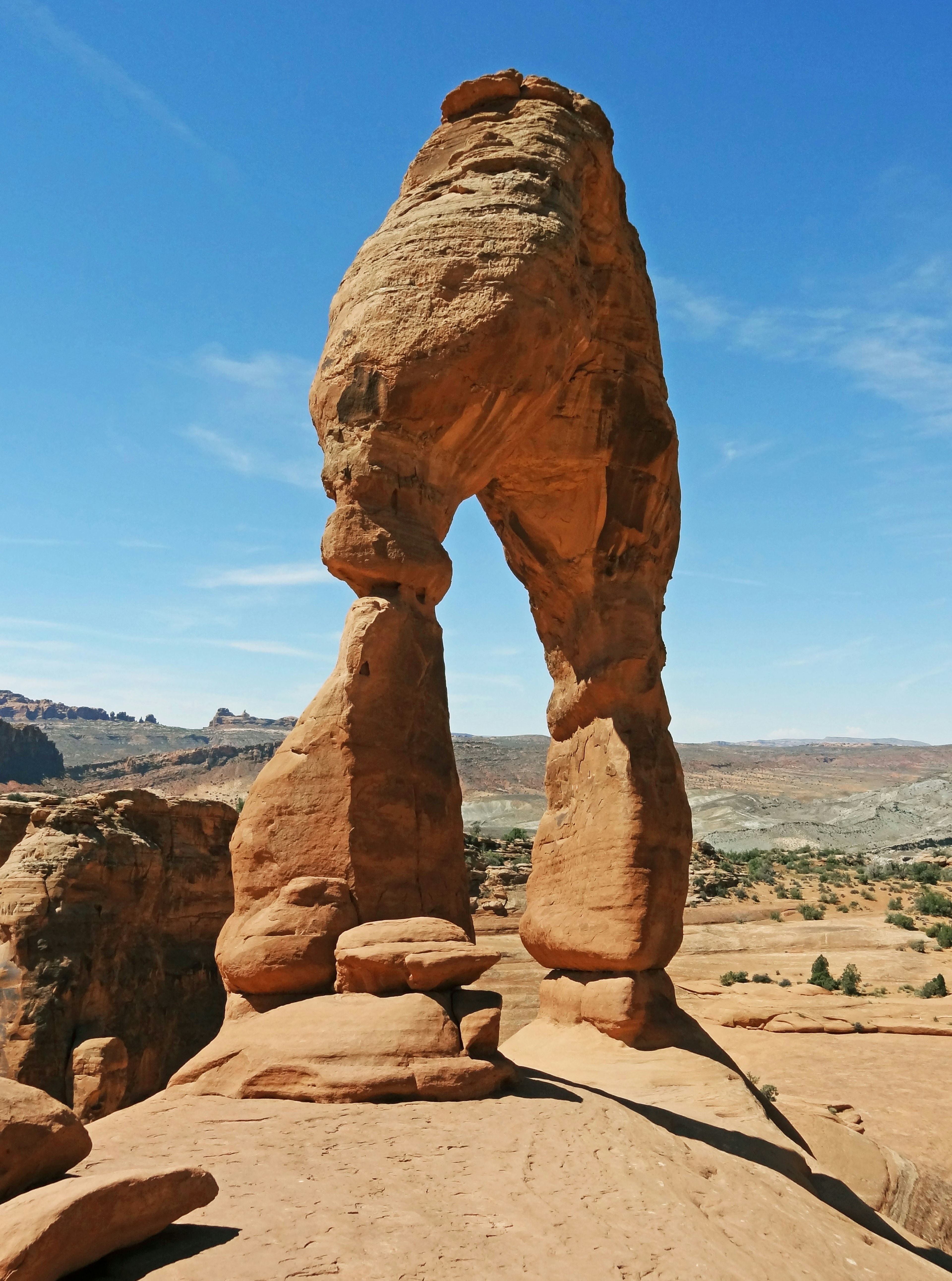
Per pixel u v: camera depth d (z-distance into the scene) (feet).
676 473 47.32
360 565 32.55
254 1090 25.64
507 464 44.86
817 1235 25.38
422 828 31.76
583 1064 39.22
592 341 44.06
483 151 37.11
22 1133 15.85
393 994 27.86
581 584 45.52
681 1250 19.56
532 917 45.01
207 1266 15.52
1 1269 13.33
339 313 35.76
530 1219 19.17
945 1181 52.70
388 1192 19.30
